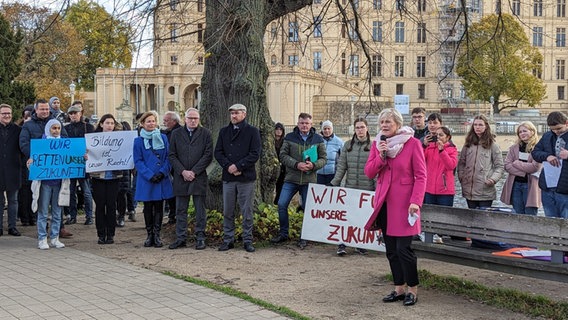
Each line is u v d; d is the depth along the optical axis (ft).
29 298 23.45
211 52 38.01
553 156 31.04
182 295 24.13
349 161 34.19
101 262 30.50
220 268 29.71
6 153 38.42
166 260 31.48
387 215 23.31
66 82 163.63
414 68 247.09
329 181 39.52
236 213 37.93
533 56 203.10
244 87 38.11
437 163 33.06
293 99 161.17
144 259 31.73
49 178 34.40
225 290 24.85
